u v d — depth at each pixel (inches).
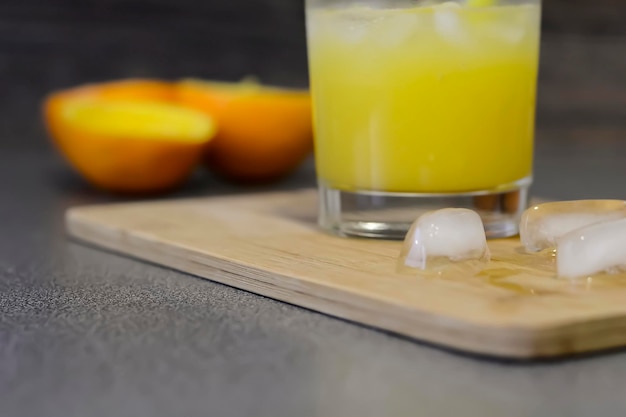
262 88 29.3
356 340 16.6
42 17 31.0
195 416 14.9
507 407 15.0
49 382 15.6
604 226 17.7
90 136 25.3
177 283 19.1
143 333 16.9
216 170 27.7
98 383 15.5
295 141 27.2
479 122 19.5
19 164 30.5
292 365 15.9
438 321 16.2
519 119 20.0
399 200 19.7
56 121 26.0
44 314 17.7
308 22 20.7
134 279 19.3
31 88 31.4
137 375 15.7
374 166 19.7
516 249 19.1
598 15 36.0
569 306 16.4
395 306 16.6
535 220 18.7
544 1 35.1
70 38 31.3
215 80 32.9
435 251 17.8
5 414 15.0
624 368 15.8
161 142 25.4
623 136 36.4
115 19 31.6
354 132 19.8
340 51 19.9
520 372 15.7
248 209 22.7
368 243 19.6
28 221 24.0
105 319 17.4
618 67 36.5
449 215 18.1
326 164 20.4
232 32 32.8
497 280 17.4
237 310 17.7
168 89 28.3
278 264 18.3
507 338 15.9
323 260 18.5
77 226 22.1
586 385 15.4
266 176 27.8
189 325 17.1
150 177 25.9
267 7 33.0
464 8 19.3
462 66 19.4
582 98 36.2
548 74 35.7
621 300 16.6
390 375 15.6
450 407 15.0
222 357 16.1
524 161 20.2
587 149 35.0
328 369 15.8
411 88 19.4
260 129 26.8
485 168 19.7
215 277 19.0
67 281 19.3
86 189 27.4
